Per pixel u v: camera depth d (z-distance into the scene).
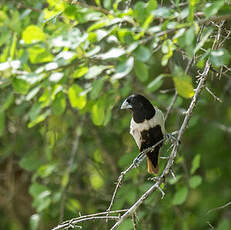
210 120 13.81
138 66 7.62
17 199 16.45
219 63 7.10
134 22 8.33
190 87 7.32
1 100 12.71
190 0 7.46
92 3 11.62
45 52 8.57
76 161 14.50
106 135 14.85
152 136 9.87
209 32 7.35
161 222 12.81
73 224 7.84
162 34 7.66
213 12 6.92
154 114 9.72
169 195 11.85
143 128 9.78
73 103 9.29
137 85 12.91
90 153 14.77
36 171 13.69
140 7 7.79
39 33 8.53
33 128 15.07
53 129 13.68
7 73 8.71
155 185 7.61
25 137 15.35
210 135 14.23
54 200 12.03
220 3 6.95
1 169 16.89
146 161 11.12
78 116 14.23
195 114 12.94
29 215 16.45
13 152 15.66
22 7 11.65
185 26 7.50
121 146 14.76
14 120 15.21
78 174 14.70
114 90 10.56
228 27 9.59
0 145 16.25
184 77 7.34
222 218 12.82
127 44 8.05
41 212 12.50
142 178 11.56
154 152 10.03
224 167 14.54
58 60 8.73
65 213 13.59
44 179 14.52
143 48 7.37
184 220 11.83
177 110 11.63
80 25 11.71
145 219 12.04
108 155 14.40
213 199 13.38
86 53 8.38
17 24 9.52
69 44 7.88
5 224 16.05
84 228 10.98
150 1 7.79
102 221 10.75
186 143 14.97
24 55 8.88
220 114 14.54
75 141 13.11
